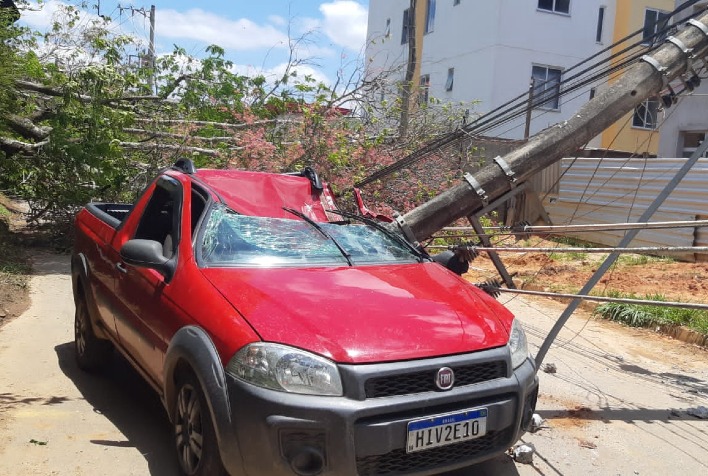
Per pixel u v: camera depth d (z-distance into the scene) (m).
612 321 8.56
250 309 3.46
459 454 3.41
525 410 3.77
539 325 8.29
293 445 3.10
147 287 4.28
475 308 3.89
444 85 23.44
